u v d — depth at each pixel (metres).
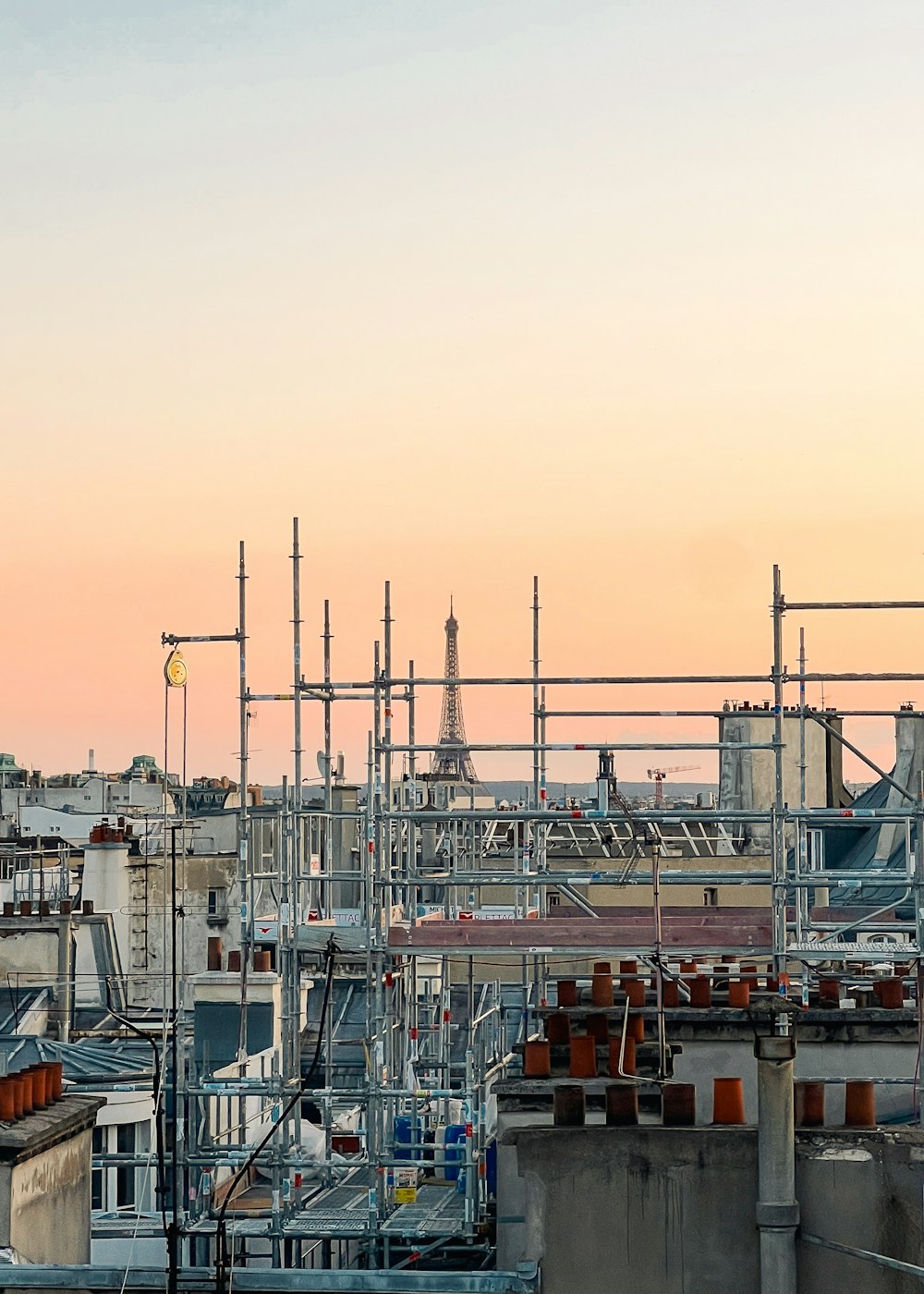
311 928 52.84
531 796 67.00
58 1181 41.81
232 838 160.38
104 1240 55.28
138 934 140.50
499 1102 40.53
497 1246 39.16
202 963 140.50
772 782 126.12
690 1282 35.78
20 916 122.94
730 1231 35.81
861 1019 48.75
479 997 92.31
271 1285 36.44
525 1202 36.41
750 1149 35.97
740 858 120.75
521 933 50.34
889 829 117.94
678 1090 37.47
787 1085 35.53
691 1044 48.00
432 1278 36.09
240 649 59.59
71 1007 110.44
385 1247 47.47
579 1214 36.22
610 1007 48.66
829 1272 35.34
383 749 55.34
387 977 51.97
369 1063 50.06
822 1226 35.50
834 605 54.38
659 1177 36.09
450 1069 68.62
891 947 50.28
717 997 52.47
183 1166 51.22
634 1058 44.03
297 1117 52.62
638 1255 36.00
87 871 140.50
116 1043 95.50
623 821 56.78
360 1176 56.50
